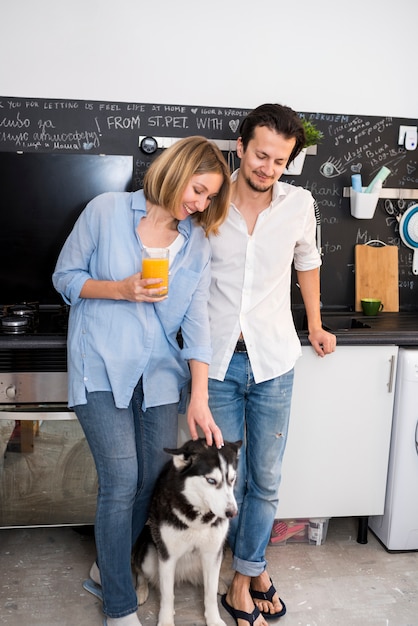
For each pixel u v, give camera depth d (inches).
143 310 70.9
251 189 74.1
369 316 109.7
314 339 87.7
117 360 70.2
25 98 102.5
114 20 102.0
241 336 78.0
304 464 94.5
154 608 83.0
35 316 95.3
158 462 76.9
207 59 105.2
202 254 73.9
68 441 90.0
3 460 89.8
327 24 107.2
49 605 82.8
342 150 111.7
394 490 95.5
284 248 77.1
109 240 69.8
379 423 94.9
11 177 100.7
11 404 87.4
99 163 102.4
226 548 92.4
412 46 110.2
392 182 114.4
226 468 70.1
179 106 105.8
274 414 79.1
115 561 72.7
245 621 79.3
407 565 94.7
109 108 104.3
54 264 104.3
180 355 75.7
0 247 102.6
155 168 68.0
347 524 106.9
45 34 101.0
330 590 87.9
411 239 115.0
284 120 69.4
